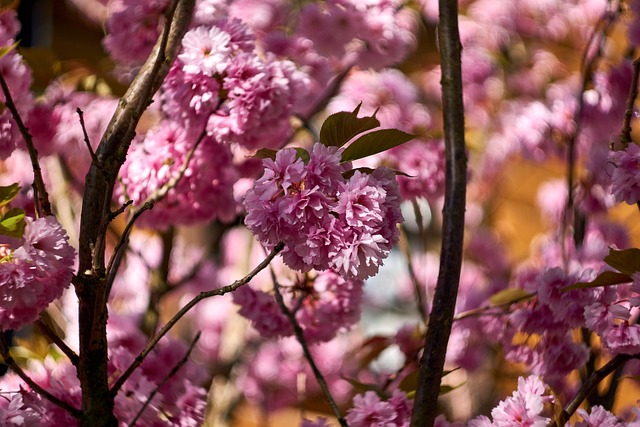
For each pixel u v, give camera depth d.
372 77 2.40
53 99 1.98
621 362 1.60
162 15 1.84
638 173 1.58
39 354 1.73
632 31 2.08
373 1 2.05
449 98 1.59
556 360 1.76
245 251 2.93
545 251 2.45
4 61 1.71
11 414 1.49
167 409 1.72
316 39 2.04
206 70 1.68
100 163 1.52
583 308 1.71
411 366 1.98
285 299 1.87
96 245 1.49
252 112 1.70
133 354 1.78
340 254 1.42
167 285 2.13
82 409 1.52
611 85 2.15
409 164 2.00
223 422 2.68
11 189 1.50
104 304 1.52
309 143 2.21
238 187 2.30
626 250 1.55
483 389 2.72
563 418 1.59
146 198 1.79
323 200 1.42
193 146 1.78
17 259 1.46
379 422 1.63
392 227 1.44
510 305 1.80
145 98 1.50
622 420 1.58
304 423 1.75
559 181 3.27
